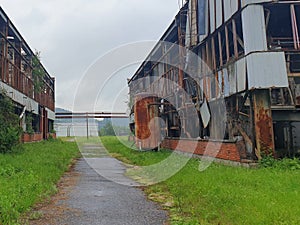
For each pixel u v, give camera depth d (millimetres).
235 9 11484
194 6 15203
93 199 7160
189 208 5945
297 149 12523
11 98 16469
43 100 29703
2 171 9039
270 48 11008
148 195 7570
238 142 10945
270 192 6379
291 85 11469
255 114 10445
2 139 14039
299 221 4559
